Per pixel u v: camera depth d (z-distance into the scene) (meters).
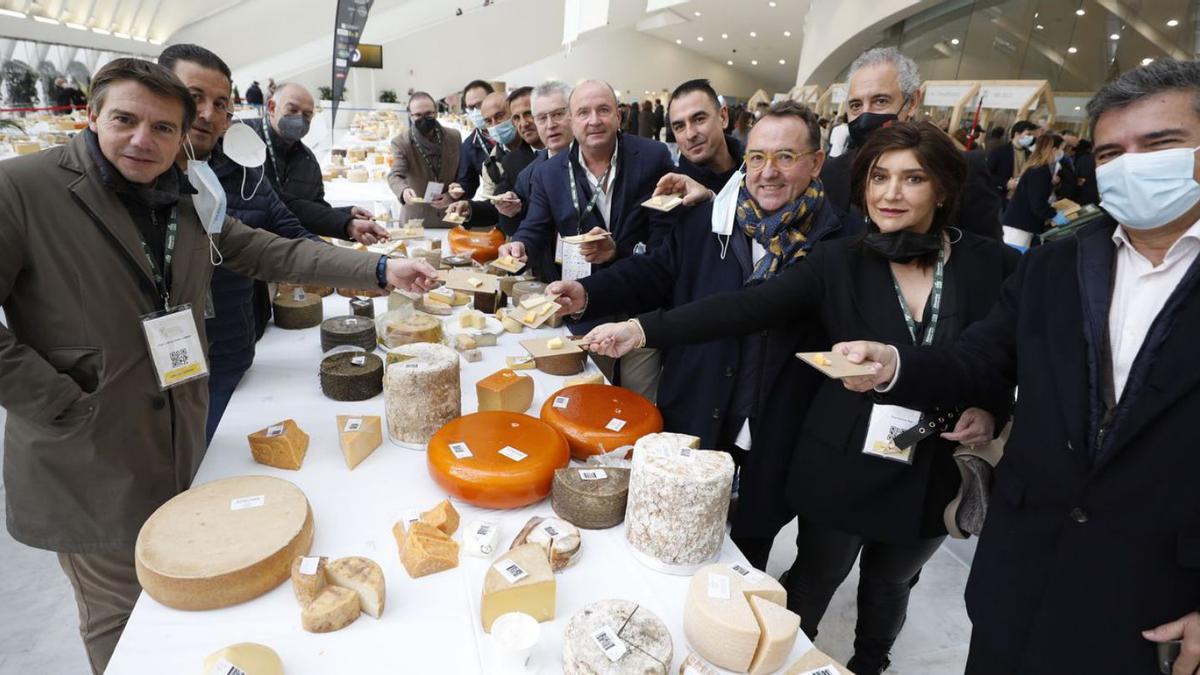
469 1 17.02
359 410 1.61
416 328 1.90
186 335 1.26
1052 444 1.02
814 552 1.54
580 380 1.74
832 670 0.89
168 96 1.12
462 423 1.38
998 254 1.38
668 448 1.12
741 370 1.61
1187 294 0.90
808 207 1.58
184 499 1.11
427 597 1.01
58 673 1.73
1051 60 8.94
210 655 0.82
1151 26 7.53
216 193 1.32
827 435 1.41
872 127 2.00
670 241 1.89
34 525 1.22
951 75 10.75
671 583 1.07
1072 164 5.03
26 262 1.12
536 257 2.58
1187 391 0.88
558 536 1.10
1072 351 1.01
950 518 1.33
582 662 0.83
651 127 11.73
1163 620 0.92
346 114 9.26
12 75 10.95
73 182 1.13
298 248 1.62
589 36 19.12
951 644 1.99
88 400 1.16
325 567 0.98
